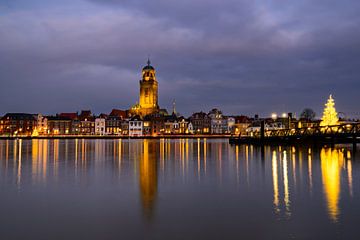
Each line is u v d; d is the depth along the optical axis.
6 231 16.89
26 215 19.62
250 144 101.88
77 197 24.09
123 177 33.09
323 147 75.19
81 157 57.47
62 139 183.25
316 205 20.78
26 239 15.81
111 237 15.99
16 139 179.38
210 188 26.91
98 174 35.41
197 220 18.31
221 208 20.69
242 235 15.99
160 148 87.38
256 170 37.22
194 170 38.25
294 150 67.75
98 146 99.25
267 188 26.42
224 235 16.03
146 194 24.91
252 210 20.08
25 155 61.72
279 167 39.22
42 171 37.91
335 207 20.23
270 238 15.55
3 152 70.19
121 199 23.38
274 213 19.33
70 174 35.47
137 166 42.91
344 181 28.53
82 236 16.16
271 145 91.00
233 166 41.69
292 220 17.97
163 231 16.70
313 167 38.16
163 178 32.31
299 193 24.20
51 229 17.16
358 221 17.58
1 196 24.48
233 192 25.17
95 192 25.77
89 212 20.14
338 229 16.47
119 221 18.34
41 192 25.86
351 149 67.25
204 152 69.44
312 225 17.09
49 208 21.14
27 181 30.94
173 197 23.80
